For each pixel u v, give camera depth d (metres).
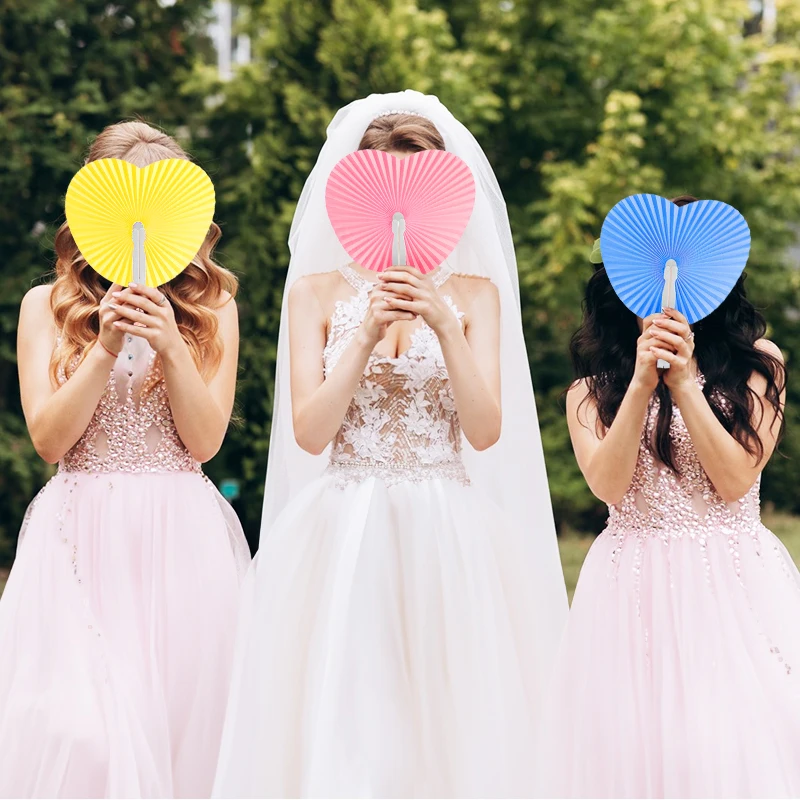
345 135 3.45
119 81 9.99
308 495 3.27
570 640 3.14
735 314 3.22
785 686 2.93
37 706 3.17
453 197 3.11
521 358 3.54
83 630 3.27
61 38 9.59
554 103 12.41
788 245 13.44
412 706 3.08
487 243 3.44
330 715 2.96
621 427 3.04
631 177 11.48
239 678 3.15
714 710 2.91
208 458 3.51
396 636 3.10
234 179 9.34
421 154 3.07
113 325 3.23
